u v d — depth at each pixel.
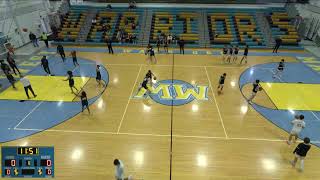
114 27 25.94
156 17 26.73
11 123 11.77
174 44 24.23
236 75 17.27
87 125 11.62
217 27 25.53
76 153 9.80
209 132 11.15
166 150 9.98
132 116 12.37
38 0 26.17
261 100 13.93
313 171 8.98
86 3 29.50
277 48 22.27
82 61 20.00
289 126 11.63
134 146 10.20
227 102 13.71
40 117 12.25
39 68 18.30
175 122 11.88
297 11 25.91
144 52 22.52
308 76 17.09
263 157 9.65
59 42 24.70
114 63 19.61
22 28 23.72
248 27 25.25
